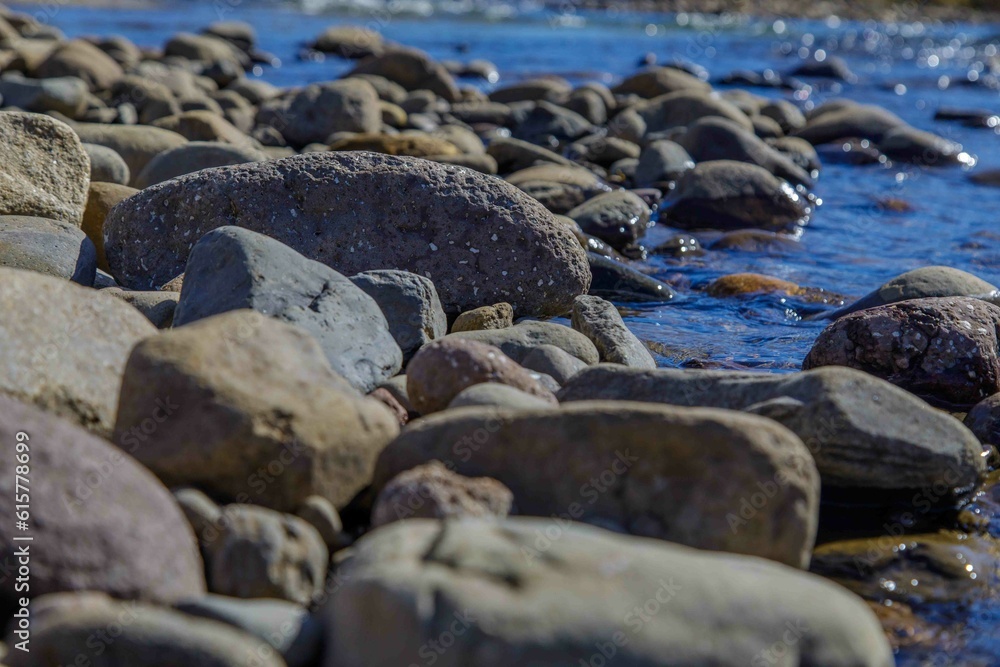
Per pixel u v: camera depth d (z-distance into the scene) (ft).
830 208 35.68
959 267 28.32
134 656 8.24
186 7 107.76
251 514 10.41
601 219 28.48
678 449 11.19
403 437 11.96
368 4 117.80
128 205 20.59
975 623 11.22
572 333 17.61
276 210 20.15
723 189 32.86
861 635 8.89
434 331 17.84
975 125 54.70
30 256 18.19
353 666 8.61
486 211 20.54
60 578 9.45
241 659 8.30
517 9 122.62
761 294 24.75
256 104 48.47
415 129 44.47
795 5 142.41
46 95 39.17
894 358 18.19
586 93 49.44
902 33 122.52
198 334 12.12
